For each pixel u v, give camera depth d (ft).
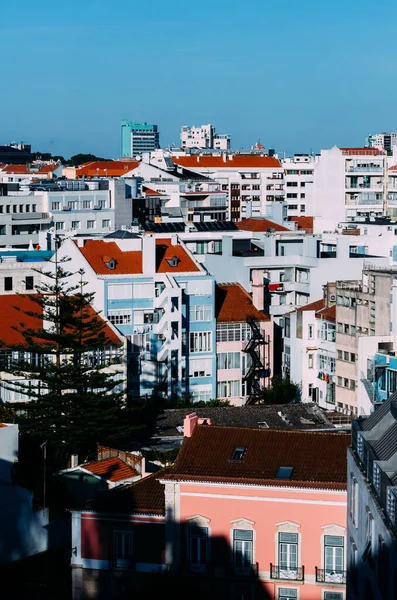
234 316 545.44
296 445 296.30
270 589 286.25
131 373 514.68
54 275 476.95
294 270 601.21
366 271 508.53
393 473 214.90
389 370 452.35
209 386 536.01
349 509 255.50
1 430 339.98
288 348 551.18
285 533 285.64
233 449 297.53
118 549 296.71
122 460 354.33
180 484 289.33
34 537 339.98
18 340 463.42
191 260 542.57
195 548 290.76
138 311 518.78
